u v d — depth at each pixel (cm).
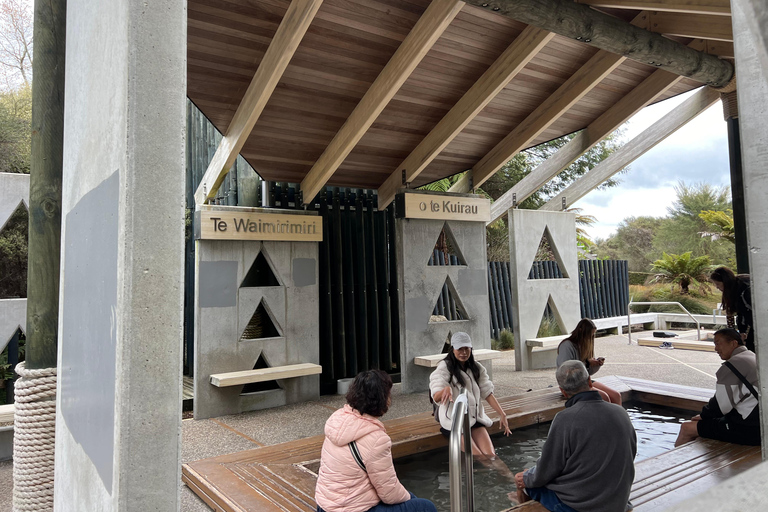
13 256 1062
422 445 501
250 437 571
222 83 602
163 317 165
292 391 736
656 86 802
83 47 234
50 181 289
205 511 388
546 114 784
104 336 181
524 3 541
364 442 283
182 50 174
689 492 353
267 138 705
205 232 668
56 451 263
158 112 168
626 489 303
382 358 925
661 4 554
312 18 505
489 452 490
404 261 795
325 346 845
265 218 716
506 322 1268
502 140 857
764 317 121
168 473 164
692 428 485
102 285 186
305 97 652
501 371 932
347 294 886
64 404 246
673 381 788
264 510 353
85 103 225
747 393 443
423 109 735
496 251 1953
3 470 471
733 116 747
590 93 809
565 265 1020
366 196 925
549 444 318
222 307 686
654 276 2494
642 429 573
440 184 1669
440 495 409
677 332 1391
